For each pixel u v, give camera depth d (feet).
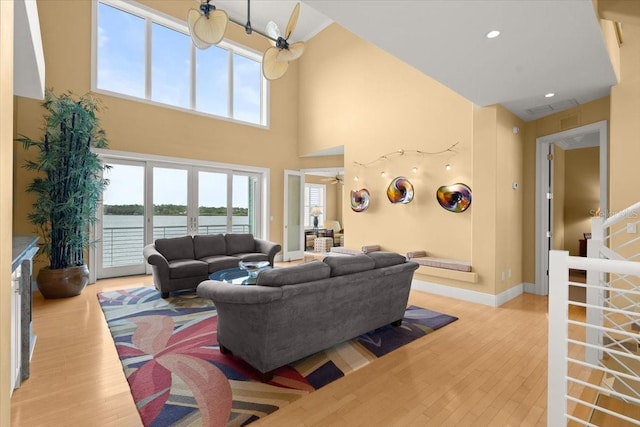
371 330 9.73
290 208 25.32
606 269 4.02
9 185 2.99
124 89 17.93
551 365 4.54
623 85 11.20
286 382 7.38
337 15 7.55
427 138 16.28
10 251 3.06
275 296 6.89
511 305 13.44
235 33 22.21
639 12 7.99
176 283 14.28
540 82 11.22
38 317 11.47
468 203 14.51
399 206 17.51
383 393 7.02
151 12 18.37
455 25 7.88
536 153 15.24
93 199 14.49
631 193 11.03
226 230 21.95
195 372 7.73
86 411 6.32
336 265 8.51
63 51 15.84
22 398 6.72
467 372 7.92
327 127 22.61
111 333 10.09
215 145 21.08
